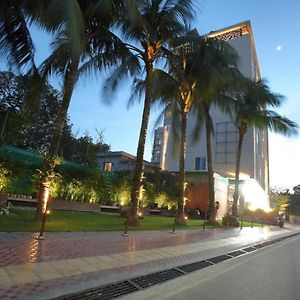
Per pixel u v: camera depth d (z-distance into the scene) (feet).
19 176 56.70
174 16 62.23
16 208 55.83
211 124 91.76
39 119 96.22
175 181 123.24
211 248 45.60
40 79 52.49
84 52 53.11
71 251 30.19
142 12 62.90
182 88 77.00
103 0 46.39
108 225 53.93
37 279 20.61
